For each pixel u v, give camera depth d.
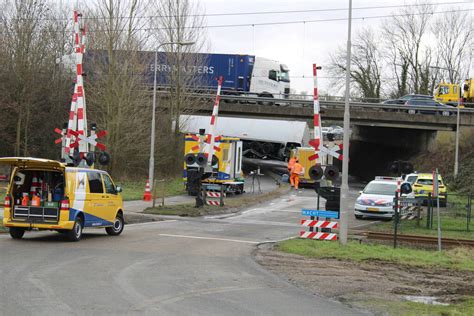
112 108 40.28
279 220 25.98
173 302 8.91
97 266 11.98
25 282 9.94
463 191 43.50
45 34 43.81
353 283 11.65
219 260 13.85
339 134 81.19
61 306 8.25
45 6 43.78
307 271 12.95
